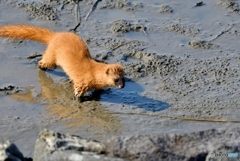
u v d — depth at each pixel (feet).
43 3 76.28
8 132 55.52
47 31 65.67
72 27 72.02
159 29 72.23
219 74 64.75
